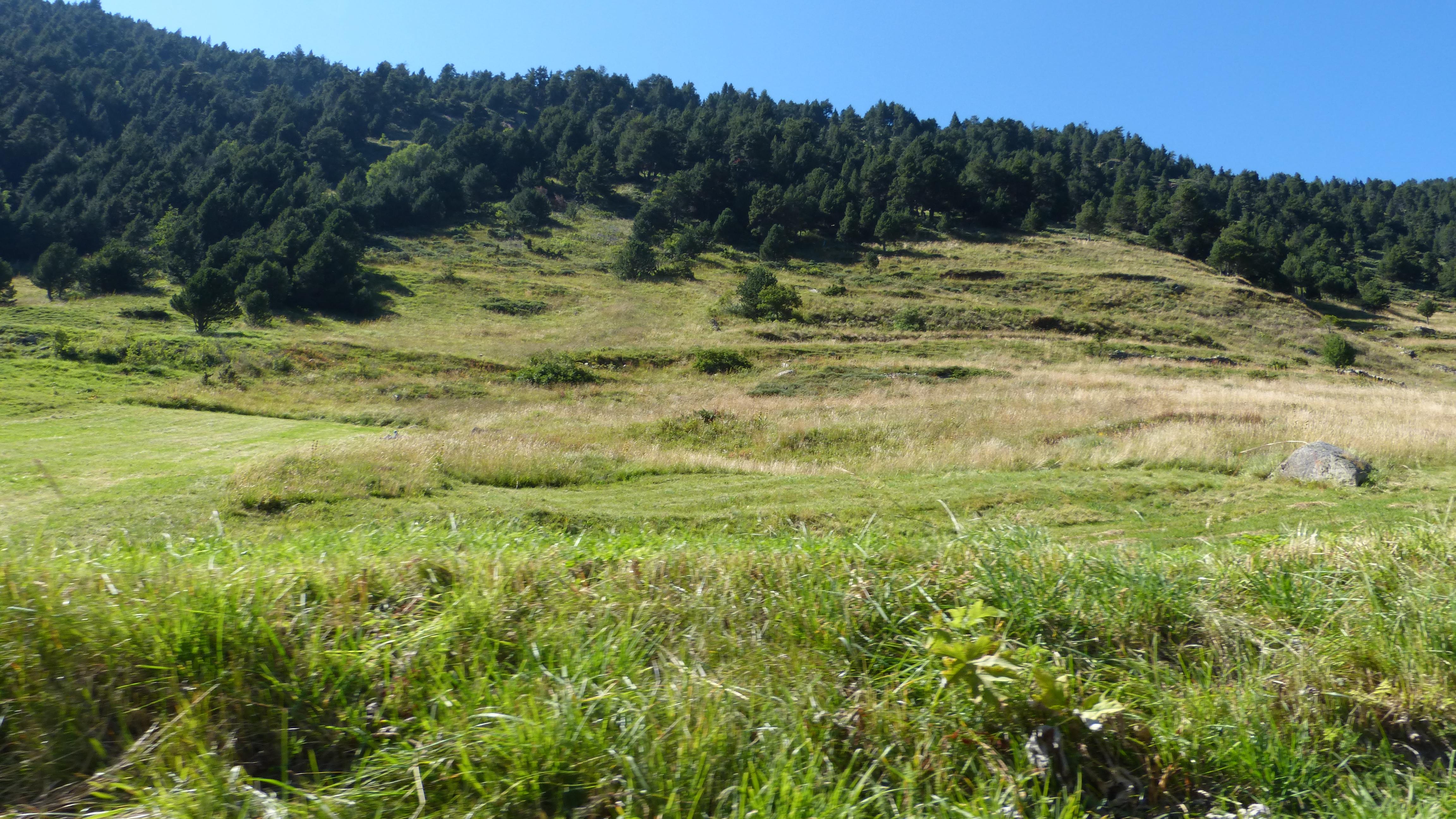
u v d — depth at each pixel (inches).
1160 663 121.0
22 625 100.3
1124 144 7160.4
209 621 106.7
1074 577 138.0
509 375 1449.3
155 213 3629.4
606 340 1968.5
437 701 100.0
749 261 3292.3
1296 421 630.5
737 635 123.5
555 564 144.6
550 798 88.3
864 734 99.9
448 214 3971.5
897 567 146.7
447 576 138.3
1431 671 114.0
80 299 2395.4
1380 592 138.9
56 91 5708.7
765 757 93.2
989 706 100.6
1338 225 5270.7
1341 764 100.3
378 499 444.5
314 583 126.3
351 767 93.4
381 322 2242.9
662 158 4901.6
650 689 103.9
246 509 416.5
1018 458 559.2
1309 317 2469.2
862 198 4109.3
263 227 3358.8
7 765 88.8
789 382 1272.1
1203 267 3157.0
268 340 1723.7
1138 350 1652.3
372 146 6294.3
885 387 1194.0
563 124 5438.0
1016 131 6845.5
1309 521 353.7
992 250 3383.4
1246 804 96.7
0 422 916.0
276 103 6304.1
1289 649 120.4
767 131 5398.6
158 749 92.1
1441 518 195.2
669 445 730.2
